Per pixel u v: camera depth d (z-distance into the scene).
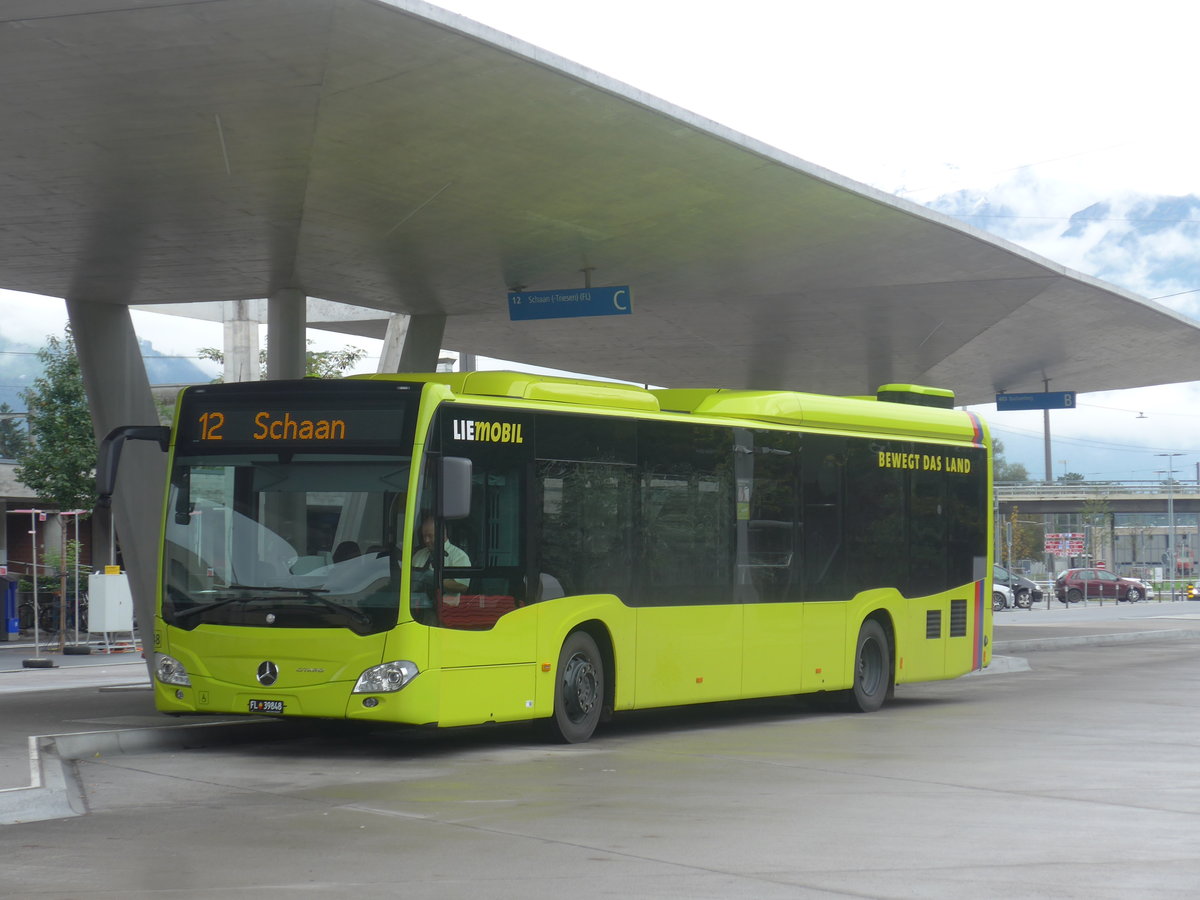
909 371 32.84
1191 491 105.44
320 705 12.20
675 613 14.66
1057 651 30.27
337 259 19.06
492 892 7.13
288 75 12.42
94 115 13.07
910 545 18.02
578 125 14.46
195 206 16.11
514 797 10.26
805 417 16.56
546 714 13.31
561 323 26.64
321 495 12.56
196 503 12.95
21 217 16.34
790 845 8.37
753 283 22.53
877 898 6.98
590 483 13.88
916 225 19.39
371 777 11.38
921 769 11.73
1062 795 10.32
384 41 11.92
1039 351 30.98
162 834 8.85
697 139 15.15
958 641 18.80
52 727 14.16
